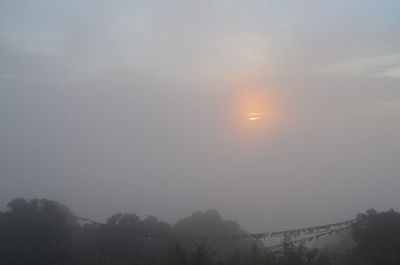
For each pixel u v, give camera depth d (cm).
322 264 2609
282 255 2658
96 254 3703
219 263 2539
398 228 2817
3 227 3762
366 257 2809
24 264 3522
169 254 2528
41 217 3838
